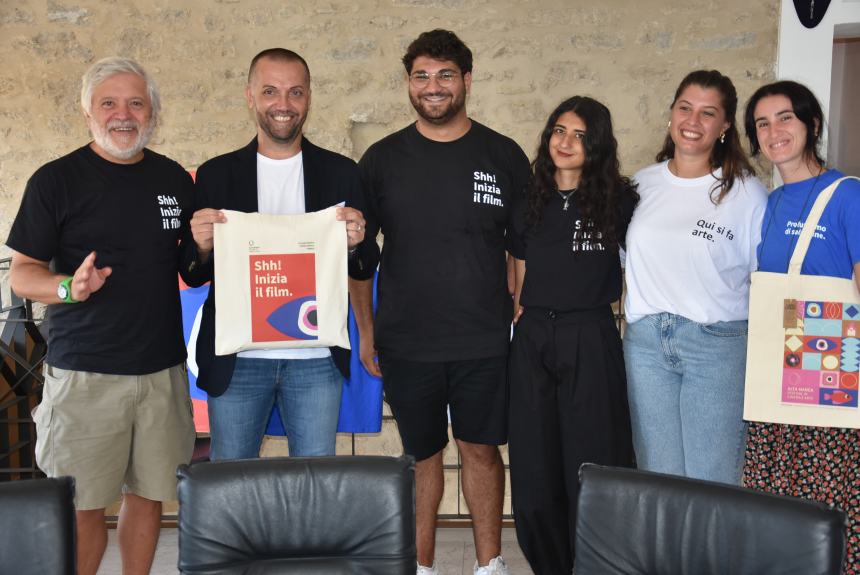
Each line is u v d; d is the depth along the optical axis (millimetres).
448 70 2537
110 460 2443
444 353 2660
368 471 1702
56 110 3725
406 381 2729
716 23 3631
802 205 2404
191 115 3742
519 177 2711
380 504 1682
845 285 2314
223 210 2383
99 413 2402
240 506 1673
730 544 1563
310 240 2424
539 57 3682
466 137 2656
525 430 2650
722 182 2465
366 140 3807
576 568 1699
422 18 3678
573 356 2584
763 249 2473
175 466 2551
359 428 3375
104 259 2379
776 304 2371
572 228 2586
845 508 2402
